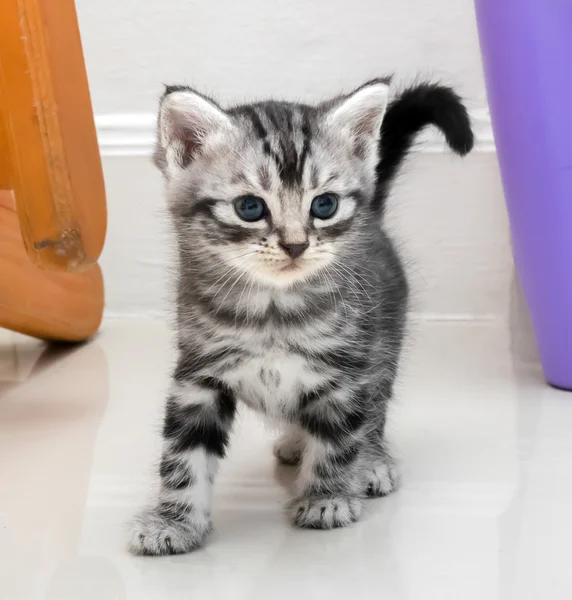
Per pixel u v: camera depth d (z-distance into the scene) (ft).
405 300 2.31
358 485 2.06
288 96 3.20
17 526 2.01
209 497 2.02
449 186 3.15
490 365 2.77
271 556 1.92
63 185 1.92
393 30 3.10
